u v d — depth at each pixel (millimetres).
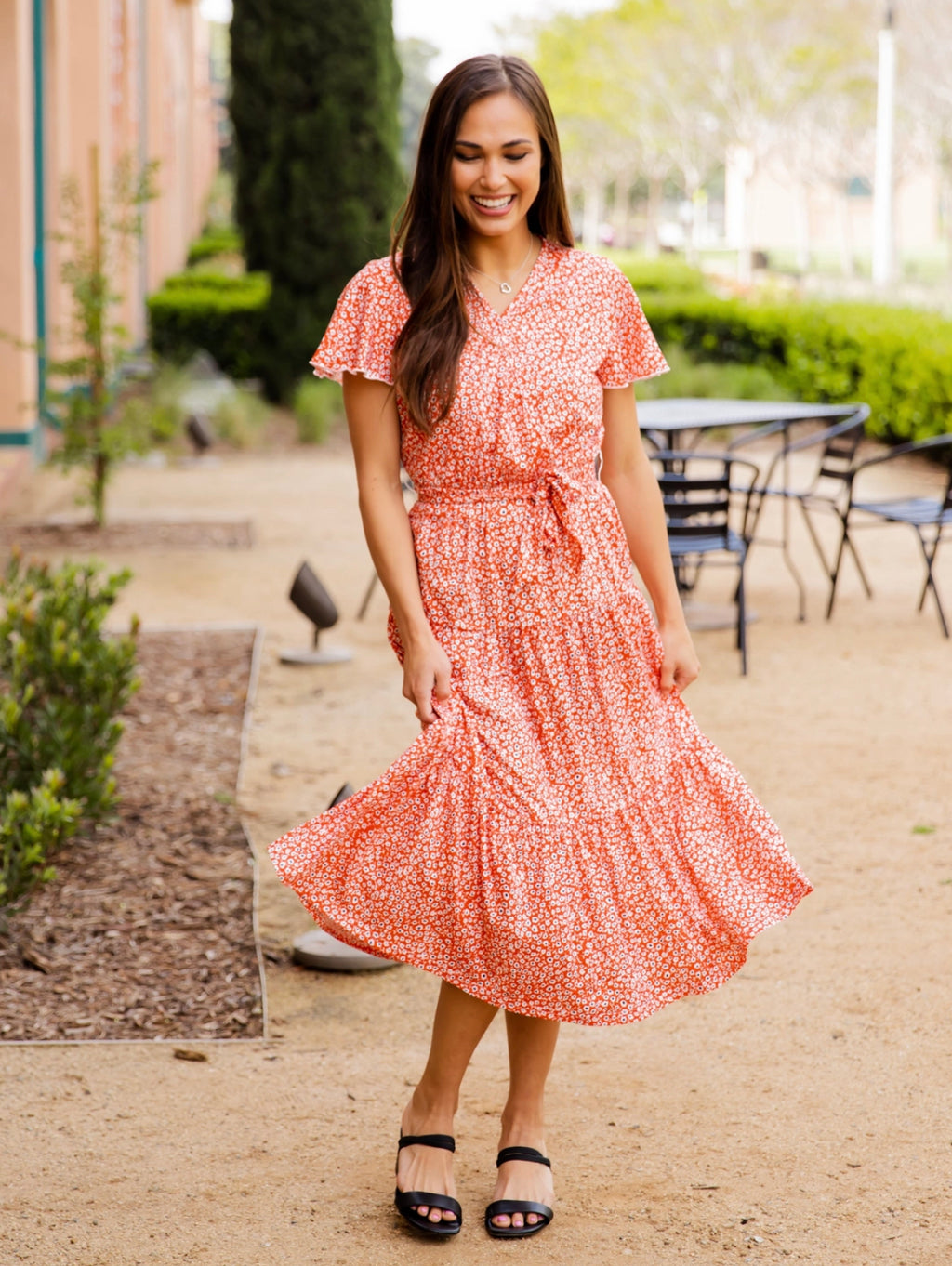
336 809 2449
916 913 3938
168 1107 2971
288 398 15969
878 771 5129
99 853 4383
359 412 2467
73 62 16844
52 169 14242
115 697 5000
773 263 51625
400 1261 2428
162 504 11195
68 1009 3434
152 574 8648
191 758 5336
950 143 32906
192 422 13250
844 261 39656
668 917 2477
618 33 37438
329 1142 2826
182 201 40719
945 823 4617
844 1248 2453
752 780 5059
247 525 10227
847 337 13875
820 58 33312
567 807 2422
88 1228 2521
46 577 5746
